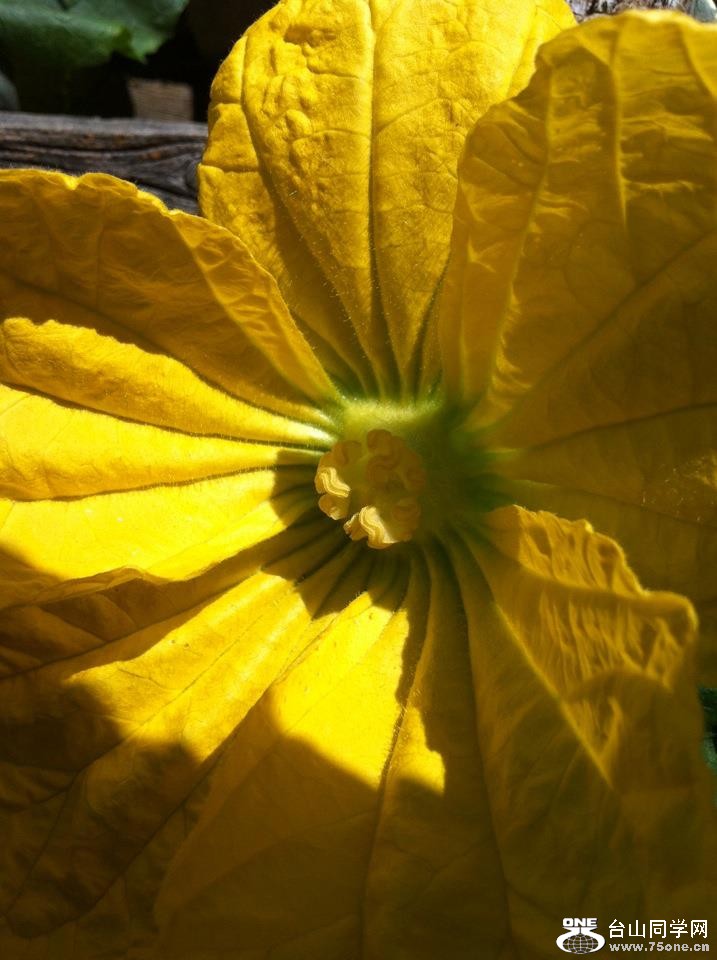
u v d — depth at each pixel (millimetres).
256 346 126
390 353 131
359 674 119
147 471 124
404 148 116
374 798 107
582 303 105
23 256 111
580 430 113
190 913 100
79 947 111
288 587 130
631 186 94
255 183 121
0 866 111
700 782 80
